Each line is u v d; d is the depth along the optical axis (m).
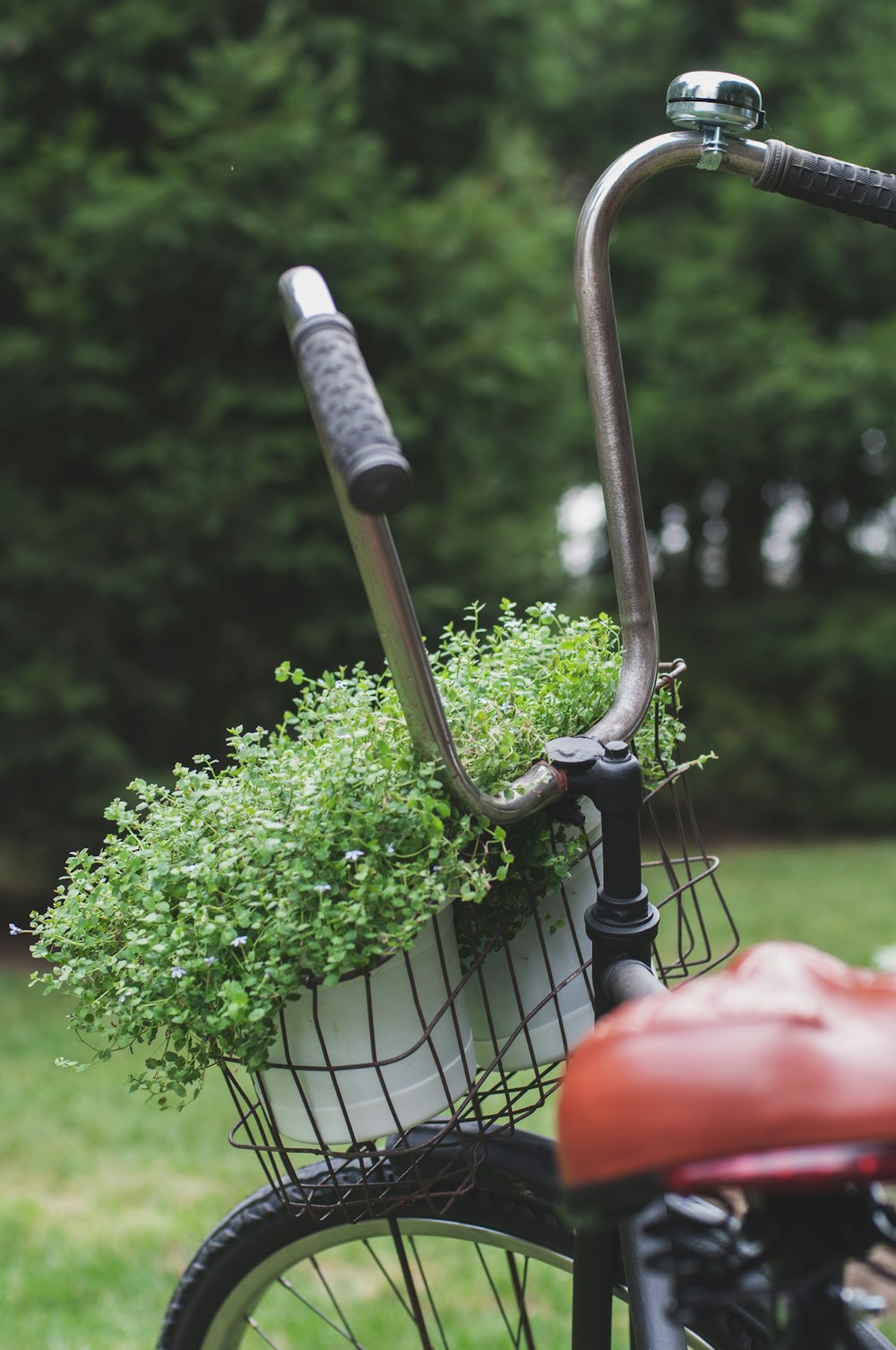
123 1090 3.82
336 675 1.14
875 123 8.56
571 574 8.11
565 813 0.97
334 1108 0.99
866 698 9.24
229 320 5.60
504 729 1.00
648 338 8.95
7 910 6.15
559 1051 1.09
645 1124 0.55
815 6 8.85
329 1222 1.22
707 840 8.79
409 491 0.67
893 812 8.86
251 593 6.09
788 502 9.68
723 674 9.16
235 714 6.14
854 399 8.42
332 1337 2.21
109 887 1.01
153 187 5.18
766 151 1.06
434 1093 0.99
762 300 9.00
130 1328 2.29
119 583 5.55
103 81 5.60
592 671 1.06
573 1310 1.05
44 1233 2.76
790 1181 0.54
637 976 0.90
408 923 0.90
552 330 7.11
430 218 5.71
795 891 6.61
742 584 9.73
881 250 8.59
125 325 5.60
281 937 0.91
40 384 5.48
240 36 5.88
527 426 6.54
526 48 6.69
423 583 6.08
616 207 1.05
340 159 5.61
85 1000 1.00
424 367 5.91
